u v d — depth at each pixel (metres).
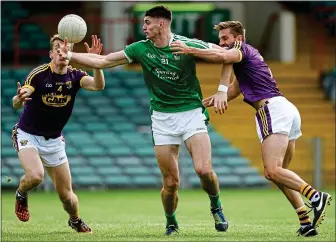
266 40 76.94
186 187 58.16
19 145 26.70
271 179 25.89
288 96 68.44
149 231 28.30
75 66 63.09
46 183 56.78
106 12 71.12
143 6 72.25
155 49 26.12
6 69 68.00
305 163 59.31
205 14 74.62
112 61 26.25
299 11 77.56
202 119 26.39
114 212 42.06
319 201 25.31
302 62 73.44
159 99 26.34
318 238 25.25
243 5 76.88
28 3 77.06
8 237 25.88
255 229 29.56
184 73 26.08
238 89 27.81
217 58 25.77
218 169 60.06
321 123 66.00
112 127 63.53
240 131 64.00
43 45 73.06
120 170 59.72
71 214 27.86
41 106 26.34
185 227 30.36
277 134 25.86
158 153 26.52
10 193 55.12
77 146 61.25
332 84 68.44
